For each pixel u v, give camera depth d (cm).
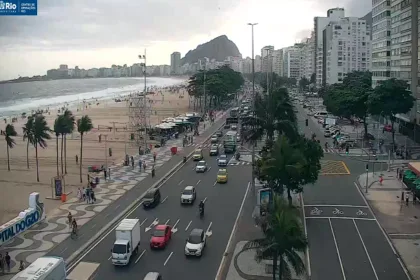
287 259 4191
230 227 6162
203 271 4806
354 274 4775
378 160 10481
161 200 7538
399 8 14525
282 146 5778
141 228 6178
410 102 11944
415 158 10619
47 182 8912
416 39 12962
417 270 4825
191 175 9338
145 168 9894
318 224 6297
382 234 5912
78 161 10900
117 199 7581
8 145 10162
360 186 8250
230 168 9988
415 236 5800
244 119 7438
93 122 17988
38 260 4062
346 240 5712
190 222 6406
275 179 6056
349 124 17012
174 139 13975
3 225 5866
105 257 5234
